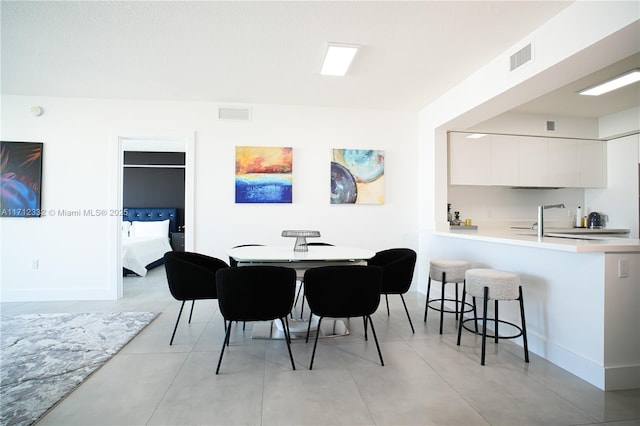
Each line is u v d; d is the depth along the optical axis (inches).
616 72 113.3
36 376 73.6
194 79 121.8
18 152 136.7
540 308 87.6
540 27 85.7
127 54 102.6
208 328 106.4
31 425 56.9
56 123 139.6
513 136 158.6
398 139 159.5
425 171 153.9
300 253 97.2
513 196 177.8
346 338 97.9
